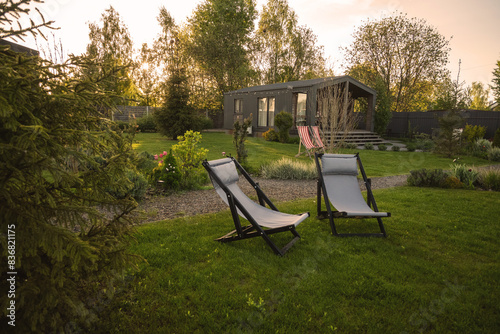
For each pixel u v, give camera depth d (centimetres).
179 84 1598
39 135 140
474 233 398
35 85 153
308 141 1104
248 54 2978
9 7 133
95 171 183
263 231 329
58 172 138
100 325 204
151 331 203
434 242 370
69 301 157
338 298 246
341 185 452
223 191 369
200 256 314
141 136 1677
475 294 255
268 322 214
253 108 1895
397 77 2403
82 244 138
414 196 594
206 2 2909
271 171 784
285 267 296
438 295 254
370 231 407
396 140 1983
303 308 232
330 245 354
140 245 333
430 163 1084
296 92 1620
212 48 2561
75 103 159
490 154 1202
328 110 1128
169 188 611
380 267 299
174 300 235
